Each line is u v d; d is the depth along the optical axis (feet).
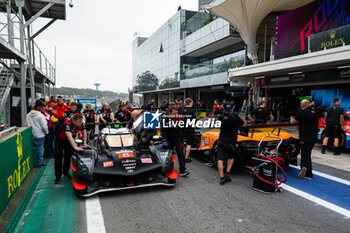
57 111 22.68
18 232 9.43
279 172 17.90
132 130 17.49
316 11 34.47
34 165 18.58
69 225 10.03
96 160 13.71
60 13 34.73
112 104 84.02
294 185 15.10
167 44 108.88
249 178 16.52
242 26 44.39
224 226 10.04
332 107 23.30
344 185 15.11
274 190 13.71
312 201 12.68
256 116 20.65
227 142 14.94
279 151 16.94
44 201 12.37
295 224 10.25
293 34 37.93
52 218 10.61
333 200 12.82
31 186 14.29
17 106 33.65
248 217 10.85
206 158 19.97
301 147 16.37
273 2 40.01
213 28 69.97
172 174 14.64
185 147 20.15
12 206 11.66
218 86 69.51
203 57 95.61
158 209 11.58
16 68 34.50
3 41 20.30
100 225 10.05
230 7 41.91
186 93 97.09
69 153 15.70
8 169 11.89
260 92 47.60
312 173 17.17
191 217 10.80
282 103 52.54
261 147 16.10
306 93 47.11
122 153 14.44
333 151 25.48
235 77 46.06
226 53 80.64
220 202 12.44
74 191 12.97
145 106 40.24
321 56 29.04
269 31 53.16
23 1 28.09
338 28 28.37
